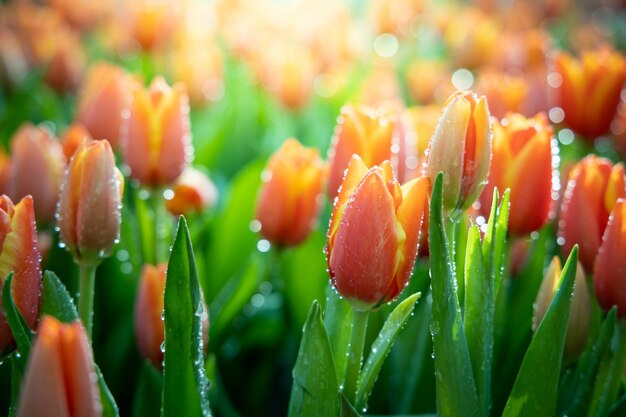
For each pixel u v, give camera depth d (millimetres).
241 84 1440
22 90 1311
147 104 765
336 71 1514
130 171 783
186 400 587
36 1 2127
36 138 803
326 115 1366
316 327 568
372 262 549
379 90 1194
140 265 837
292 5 1921
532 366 584
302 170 790
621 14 2523
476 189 584
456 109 573
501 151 675
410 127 776
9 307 546
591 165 660
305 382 575
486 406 604
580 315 642
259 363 935
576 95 924
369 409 788
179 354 583
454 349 570
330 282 592
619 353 641
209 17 1732
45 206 810
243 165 1237
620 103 990
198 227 908
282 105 1260
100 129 914
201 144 1168
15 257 558
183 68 1247
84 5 1845
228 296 867
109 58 1761
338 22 1637
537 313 646
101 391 551
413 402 733
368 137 697
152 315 681
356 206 546
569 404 655
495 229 605
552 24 2113
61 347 474
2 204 566
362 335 576
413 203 549
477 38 1566
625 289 621
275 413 975
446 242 558
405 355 789
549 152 675
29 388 470
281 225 797
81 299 622
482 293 590
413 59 1863
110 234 608
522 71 1440
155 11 1428
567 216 671
